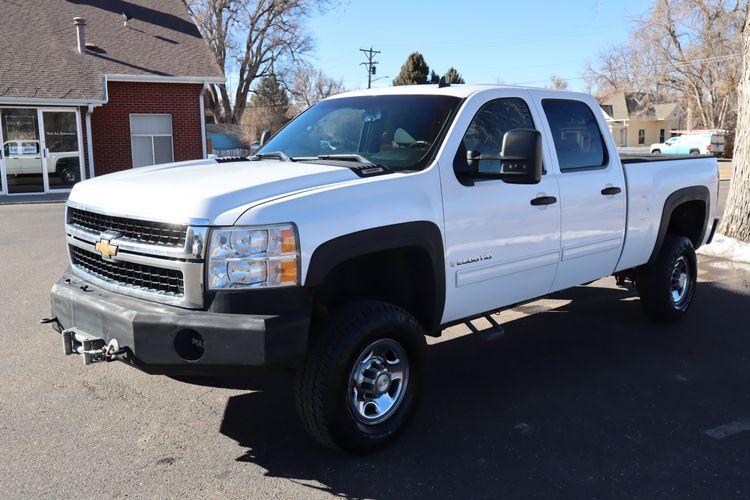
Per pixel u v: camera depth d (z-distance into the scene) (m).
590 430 4.08
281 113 67.00
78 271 4.05
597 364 5.26
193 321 3.22
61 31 21.25
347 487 3.42
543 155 4.79
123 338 3.38
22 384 4.71
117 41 21.83
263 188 3.49
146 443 3.87
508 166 3.97
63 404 4.39
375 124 4.54
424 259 3.97
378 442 3.74
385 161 4.22
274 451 3.79
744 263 9.05
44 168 19.14
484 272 4.34
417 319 4.17
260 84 55.88
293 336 3.25
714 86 50.28
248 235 3.24
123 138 20.62
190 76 21.00
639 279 6.21
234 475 3.52
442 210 4.01
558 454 3.78
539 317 6.62
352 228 3.53
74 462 3.63
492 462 3.68
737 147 9.86
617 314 6.70
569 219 4.92
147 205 3.48
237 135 44.84
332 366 3.46
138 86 20.62
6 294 7.15
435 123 4.29
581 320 6.50
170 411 4.31
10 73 18.72
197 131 21.73
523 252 4.58
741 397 4.60
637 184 5.60
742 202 9.76
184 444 3.86
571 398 4.57
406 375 3.88
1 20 20.58
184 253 3.28
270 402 4.47
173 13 24.56
